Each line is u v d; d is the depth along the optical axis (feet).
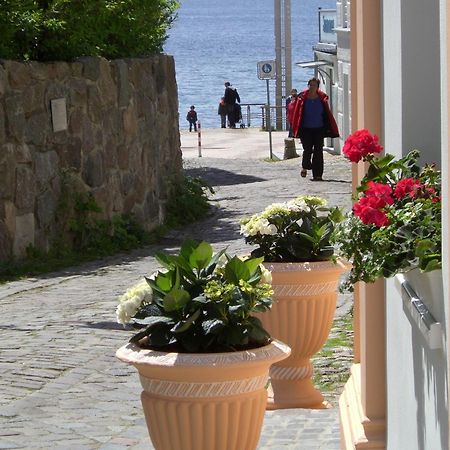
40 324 44.11
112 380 35.32
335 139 139.03
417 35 20.74
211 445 21.20
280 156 147.74
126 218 72.33
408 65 20.83
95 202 67.77
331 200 92.07
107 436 29.53
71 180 66.54
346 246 19.52
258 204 91.61
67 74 66.74
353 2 27.17
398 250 18.63
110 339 41.09
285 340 31.07
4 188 60.49
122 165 73.15
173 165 84.79
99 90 69.97
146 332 21.81
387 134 23.16
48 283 55.26
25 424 30.73
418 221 18.61
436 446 17.83
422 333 18.28
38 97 63.67
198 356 20.79
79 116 67.72
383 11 23.57
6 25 64.08
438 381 17.60
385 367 24.54
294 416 31.07
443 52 16.34
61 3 67.21
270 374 32.35
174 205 82.12
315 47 152.35
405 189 19.42
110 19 73.56
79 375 35.94
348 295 48.91
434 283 17.56
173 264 22.20
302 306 30.83
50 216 64.64
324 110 107.14
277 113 202.18
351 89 27.58
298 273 30.45
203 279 22.06
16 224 61.36
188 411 21.06
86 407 32.35
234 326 21.50
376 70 24.21
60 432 29.94
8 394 33.81
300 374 32.12
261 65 151.43
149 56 80.69
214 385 20.90
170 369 20.68
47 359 38.01
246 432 21.48
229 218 83.97
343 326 42.47
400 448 22.00
